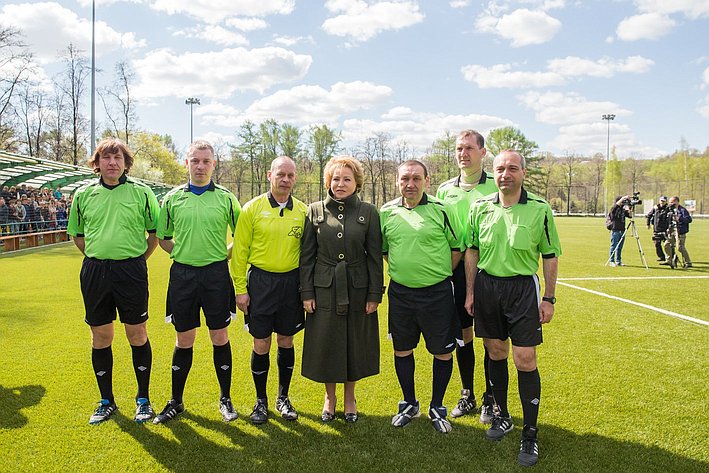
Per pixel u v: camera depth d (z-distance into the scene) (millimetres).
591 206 63219
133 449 3027
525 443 2965
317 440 3180
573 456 2965
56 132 33312
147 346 3553
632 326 6047
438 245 3311
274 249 3393
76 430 3264
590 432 3270
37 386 4000
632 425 3363
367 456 2967
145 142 48656
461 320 3607
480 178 3701
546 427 3344
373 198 49875
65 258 13320
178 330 3428
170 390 3992
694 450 3025
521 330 3049
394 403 3795
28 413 3504
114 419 3432
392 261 3371
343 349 3320
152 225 3564
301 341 5660
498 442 3166
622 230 12297
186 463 2871
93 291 3330
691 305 7332
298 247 3461
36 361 4605
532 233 3041
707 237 22422
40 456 2922
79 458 2910
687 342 5344
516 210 3084
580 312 6840
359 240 3316
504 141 57312
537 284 3105
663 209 12328
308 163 53156
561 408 3637
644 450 3027
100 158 3291
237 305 3598
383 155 49688
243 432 3281
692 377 4270
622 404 3705
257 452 3012
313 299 3373
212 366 4566
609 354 4918
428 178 3445
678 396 3854
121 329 5844
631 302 7562
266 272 3424
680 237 11883
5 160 15023
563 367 4523
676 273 10938
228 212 3535
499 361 3273
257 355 3453
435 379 3410
